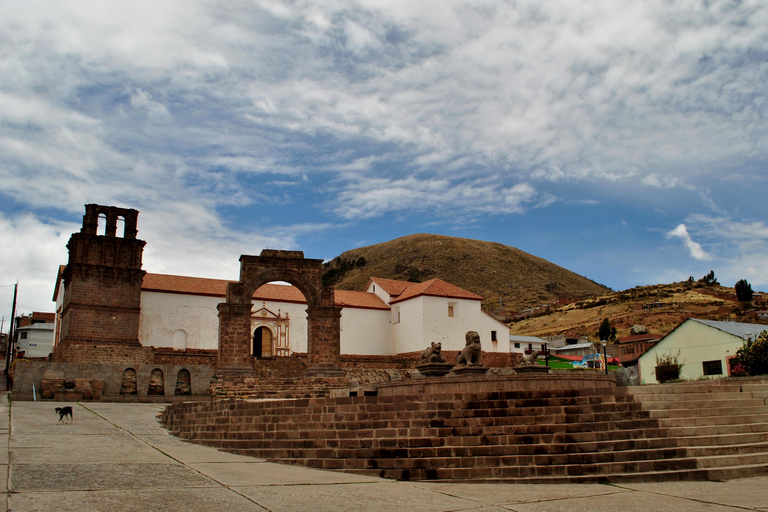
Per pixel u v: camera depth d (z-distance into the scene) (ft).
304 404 72.28
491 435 64.59
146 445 71.77
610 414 69.46
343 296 228.43
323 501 47.93
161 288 190.80
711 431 70.64
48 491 45.01
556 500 51.24
